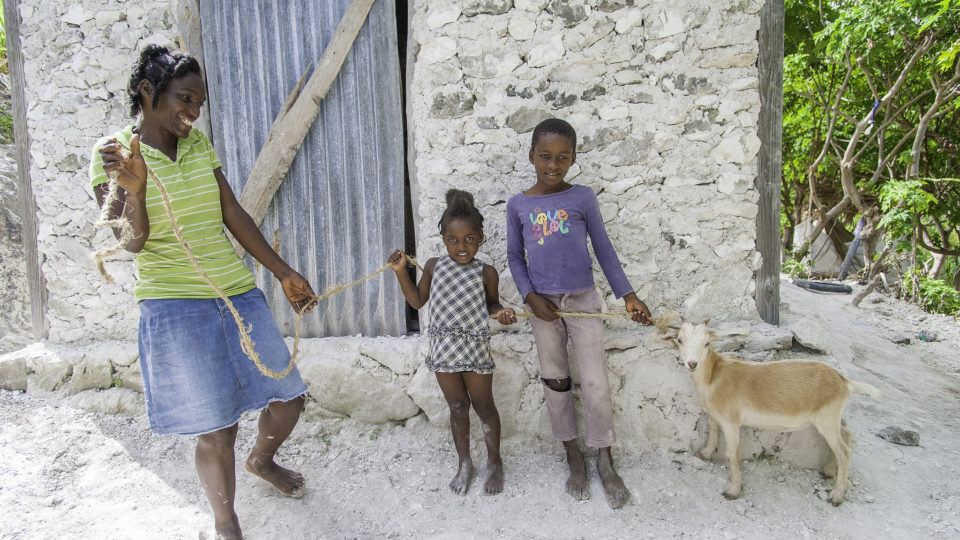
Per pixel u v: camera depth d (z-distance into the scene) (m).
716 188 3.25
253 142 3.66
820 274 11.33
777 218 3.34
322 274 3.70
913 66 9.34
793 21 10.20
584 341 2.93
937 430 3.68
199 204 2.28
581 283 2.94
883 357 5.06
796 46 10.53
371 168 3.59
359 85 3.53
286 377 2.50
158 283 2.23
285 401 2.55
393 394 3.45
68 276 3.88
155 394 2.21
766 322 3.41
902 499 2.89
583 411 3.28
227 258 2.39
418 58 3.33
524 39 3.23
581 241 2.92
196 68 2.19
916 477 3.09
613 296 3.36
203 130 3.64
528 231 2.95
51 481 3.04
